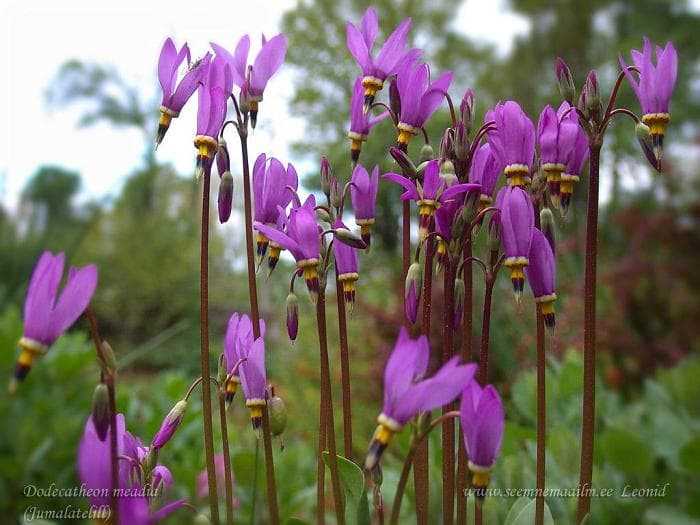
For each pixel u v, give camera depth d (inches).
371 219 7.5
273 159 7.4
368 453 5.5
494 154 6.8
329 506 13.8
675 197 33.8
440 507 9.1
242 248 49.2
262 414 6.9
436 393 5.4
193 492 11.9
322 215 7.3
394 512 6.0
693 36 85.4
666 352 26.2
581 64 71.7
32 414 14.9
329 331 25.3
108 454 5.8
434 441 9.8
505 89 64.0
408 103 7.2
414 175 7.0
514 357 19.2
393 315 22.6
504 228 6.3
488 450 5.6
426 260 7.1
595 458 10.7
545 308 6.5
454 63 60.8
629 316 29.4
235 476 10.7
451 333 6.9
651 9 88.4
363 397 22.7
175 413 6.7
